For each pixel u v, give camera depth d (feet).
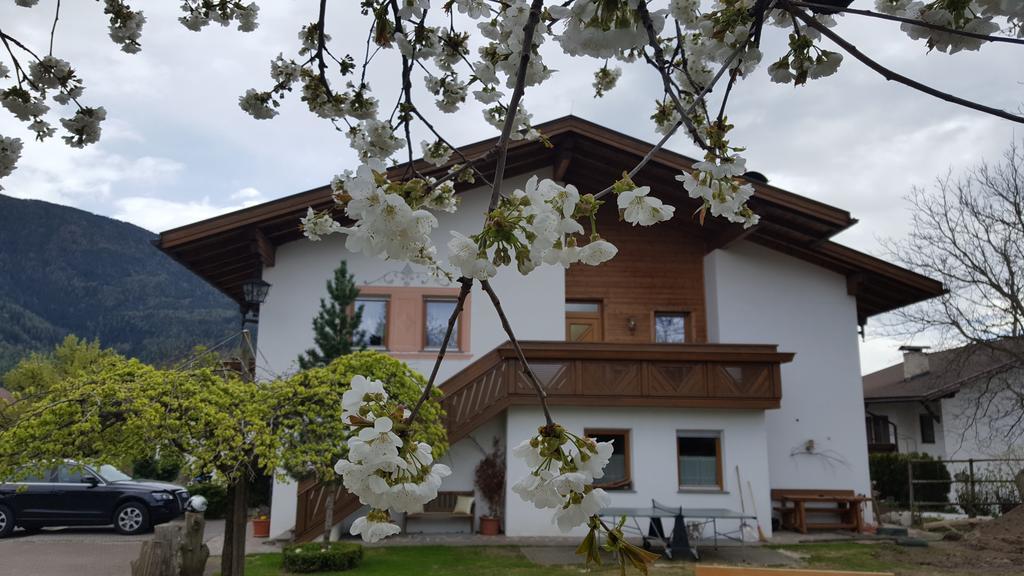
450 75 10.42
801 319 43.83
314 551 28.55
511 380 37.78
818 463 42.14
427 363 41.09
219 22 11.53
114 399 19.02
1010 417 64.64
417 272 41.91
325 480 23.25
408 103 9.30
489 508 38.63
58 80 11.30
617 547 4.52
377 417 4.60
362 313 39.22
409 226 4.43
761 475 38.37
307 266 41.27
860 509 40.81
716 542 33.94
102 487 43.27
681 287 45.65
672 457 38.34
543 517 37.14
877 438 82.79
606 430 38.58
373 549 33.32
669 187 43.16
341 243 41.73
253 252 38.55
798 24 6.32
